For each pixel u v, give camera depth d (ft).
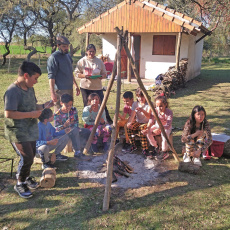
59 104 15.92
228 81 44.16
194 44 46.34
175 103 28.27
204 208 10.19
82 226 9.23
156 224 9.31
